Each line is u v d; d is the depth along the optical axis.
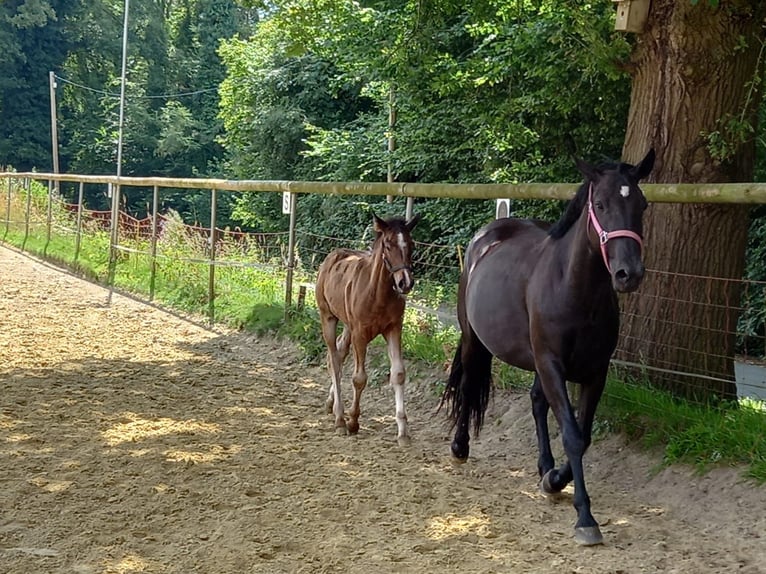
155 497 4.99
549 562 4.22
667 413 5.71
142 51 47.66
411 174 18.27
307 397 8.09
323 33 12.74
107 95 46.72
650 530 4.71
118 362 9.14
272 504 4.96
